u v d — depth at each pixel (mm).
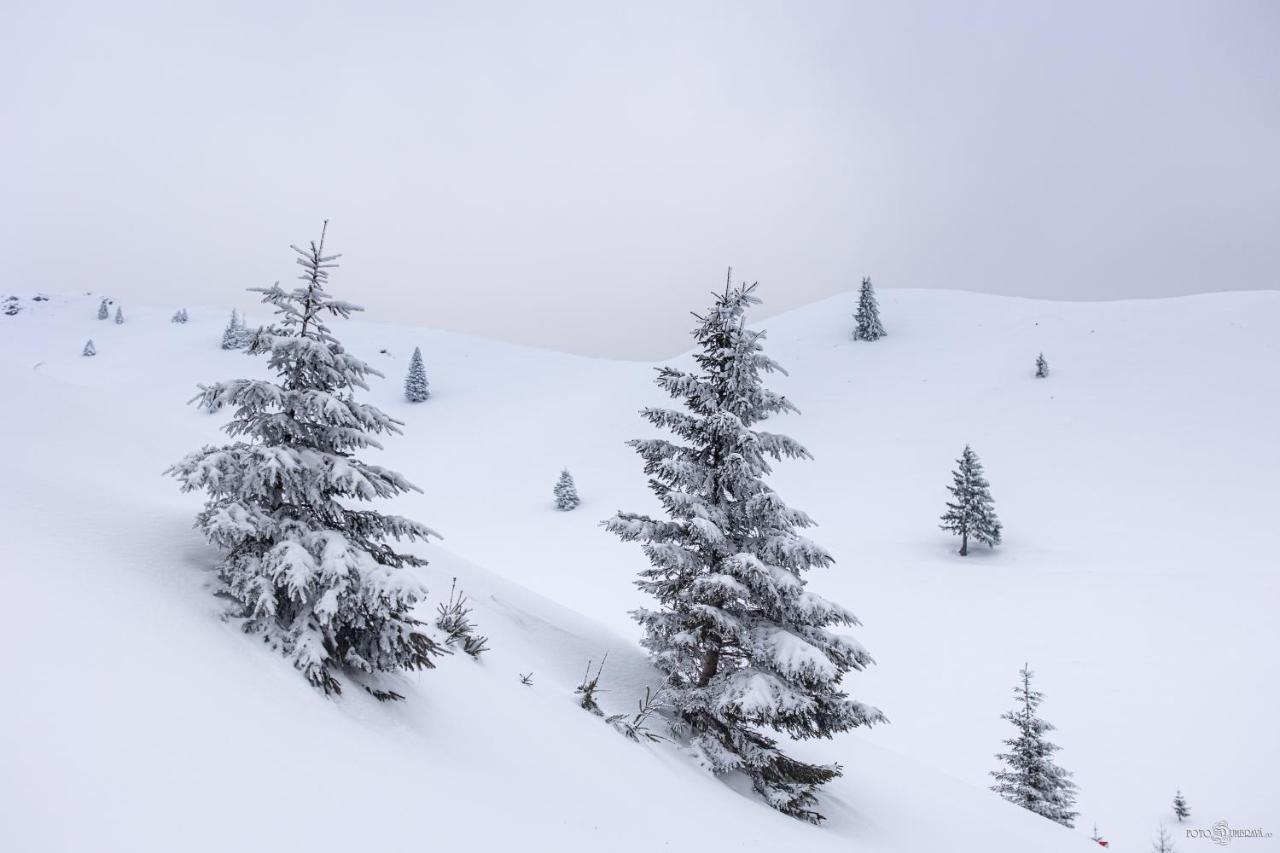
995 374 91250
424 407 121625
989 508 56219
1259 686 30578
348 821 5023
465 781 6688
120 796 4027
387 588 6664
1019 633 38750
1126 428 72438
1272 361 79000
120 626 5707
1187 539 52094
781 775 11969
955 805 15805
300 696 6418
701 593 12109
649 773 9805
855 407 91000
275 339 7383
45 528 6867
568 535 67312
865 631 40844
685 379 13430
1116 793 25453
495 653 12336
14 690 4352
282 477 7020
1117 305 106500
